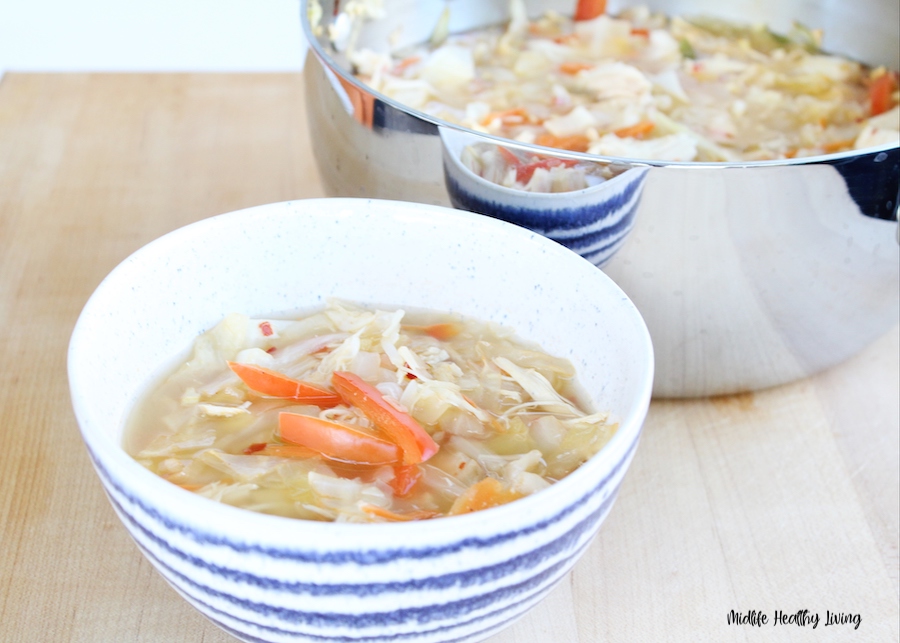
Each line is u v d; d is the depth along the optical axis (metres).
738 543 0.50
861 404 0.57
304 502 0.41
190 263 0.47
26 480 0.50
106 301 0.44
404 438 0.43
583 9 0.75
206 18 1.12
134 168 0.69
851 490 0.53
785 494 0.52
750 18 0.75
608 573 0.48
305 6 0.59
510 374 0.46
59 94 0.75
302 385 0.45
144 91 0.76
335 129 0.55
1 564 0.47
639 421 0.40
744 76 0.70
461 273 0.49
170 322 0.47
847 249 0.50
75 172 0.68
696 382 0.55
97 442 0.38
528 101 0.66
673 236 0.49
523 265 0.48
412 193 0.53
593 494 0.39
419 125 0.50
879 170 0.48
